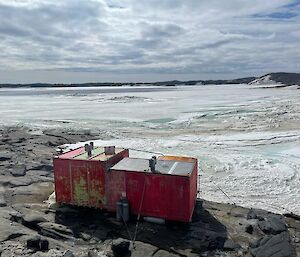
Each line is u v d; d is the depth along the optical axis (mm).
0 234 8320
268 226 9555
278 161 17625
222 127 30234
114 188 9812
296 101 59156
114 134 27062
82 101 70438
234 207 11211
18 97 99438
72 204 10375
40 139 24297
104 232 9055
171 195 9305
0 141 23484
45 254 7590
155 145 22281
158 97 81188
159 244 8516
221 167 16578
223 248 8398
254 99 68938
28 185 13258
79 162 10070
